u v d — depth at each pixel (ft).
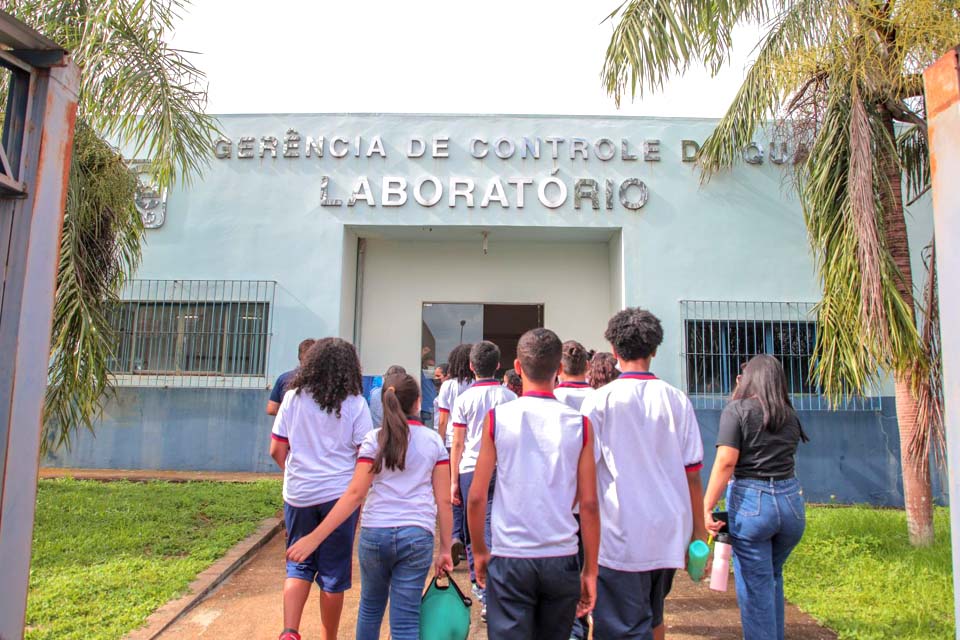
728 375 31.04
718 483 11.74
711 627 14.97
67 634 13.21
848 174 19.52
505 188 32.24
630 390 10.17
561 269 35.35
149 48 19.65
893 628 14.26
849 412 30.17
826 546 20.31
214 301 31.96
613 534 9.70
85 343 20.30
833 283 20.29
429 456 11.43
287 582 11.98
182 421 31.22
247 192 32.45
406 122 32.71
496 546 9.14
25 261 7.07
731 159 29.81
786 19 21.85
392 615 10.76
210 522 22.16
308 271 32.07
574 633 11.84
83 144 20.89
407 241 35.42
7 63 7.16
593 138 32.50
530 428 9.27
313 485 12.17
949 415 7.29
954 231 7.25
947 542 20.34
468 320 35.60
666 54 20.35
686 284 31.65
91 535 19.95
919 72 19.04
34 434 7.19
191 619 14.98
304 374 12.67
